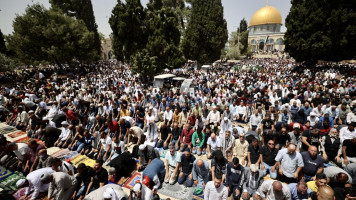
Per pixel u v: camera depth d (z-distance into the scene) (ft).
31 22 84.23
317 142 19.47
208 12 96.43
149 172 16.03
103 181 15.44
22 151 17.95
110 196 12.28
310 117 24.18
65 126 23.90
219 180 12.86
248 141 21.99
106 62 156.56
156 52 73.97
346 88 40.57
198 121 25.36
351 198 12.08
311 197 12.16
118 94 41.91
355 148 17.13
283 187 12.87
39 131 25.04
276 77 69.82
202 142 21.85
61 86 57.67
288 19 90.07
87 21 130.52
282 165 16.58
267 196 13.55
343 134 19.67
